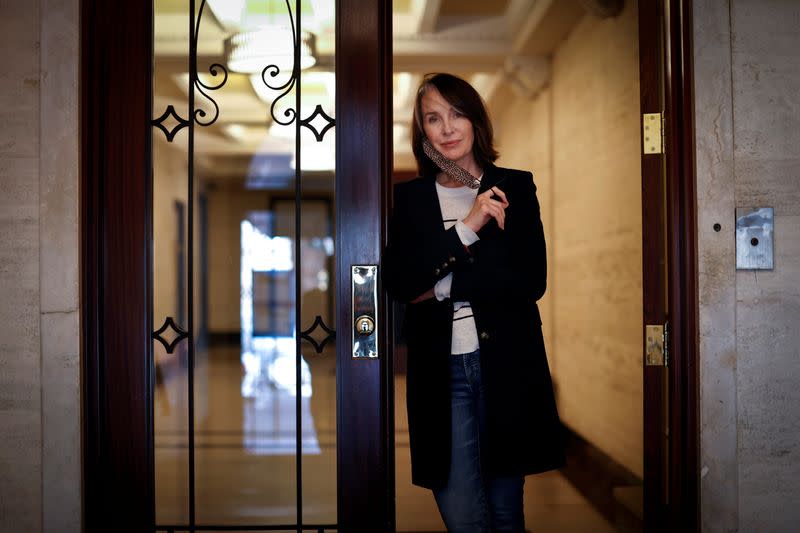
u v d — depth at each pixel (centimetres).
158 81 210
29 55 198
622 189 413
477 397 183
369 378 204
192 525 211
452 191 194
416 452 185
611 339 434
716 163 198
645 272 209
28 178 197
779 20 200
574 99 519
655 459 208
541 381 184
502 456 178
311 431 457
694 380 199
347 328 205
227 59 211
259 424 580
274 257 1454
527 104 664
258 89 212
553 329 597
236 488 371
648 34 210
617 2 405
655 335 208
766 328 198
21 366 197
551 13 486
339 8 207
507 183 189
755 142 199
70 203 196
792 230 199
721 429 197
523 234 187
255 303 1454
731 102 199
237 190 1453
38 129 198
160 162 210
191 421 211
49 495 195
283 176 1265
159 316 209
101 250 204
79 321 196
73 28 197
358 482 204
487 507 187
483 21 565
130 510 203
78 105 197
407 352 190
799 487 198
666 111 206
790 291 199
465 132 195
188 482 212
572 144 527
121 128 205
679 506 202
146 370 204
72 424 196
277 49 209
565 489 388
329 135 209
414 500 367
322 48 209
